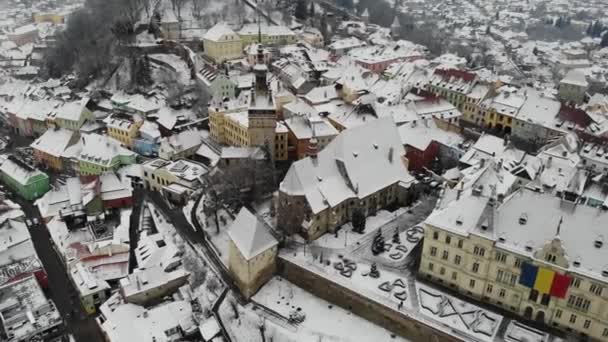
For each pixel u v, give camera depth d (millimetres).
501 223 103062
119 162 178500
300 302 115438
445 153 162250
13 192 173750
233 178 142375
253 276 115188
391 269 117250
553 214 99188
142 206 158125
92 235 142875
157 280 120500
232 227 120438
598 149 159375
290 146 164500
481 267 104875
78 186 160750
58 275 131750
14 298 118500
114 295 118812
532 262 97750
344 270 116500
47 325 113562
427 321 102312
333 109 190750
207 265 127750
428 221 109062
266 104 154500
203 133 193500
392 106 184750
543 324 101688
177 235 139500
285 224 125125
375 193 135750
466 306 106375
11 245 133125
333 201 127125
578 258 94500
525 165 139250
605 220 94500
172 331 110062
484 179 114938
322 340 104938
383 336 106312
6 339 109750
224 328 110938
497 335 99062
